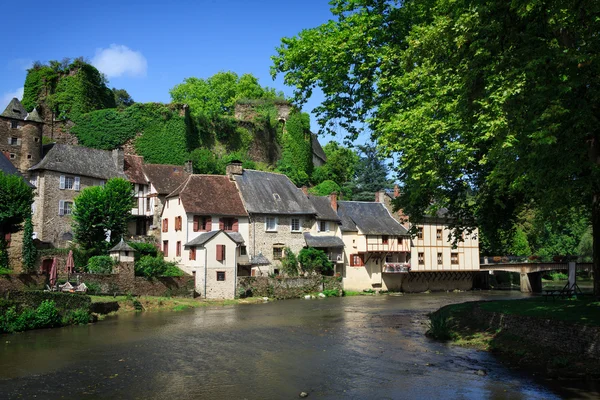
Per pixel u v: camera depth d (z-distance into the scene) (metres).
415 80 17.80
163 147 55.41
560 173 12.23
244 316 28.84
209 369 15.31
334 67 21.05
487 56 13.02
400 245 51.44
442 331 20.30
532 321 16.61
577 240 64.81
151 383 13.72
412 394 12.37
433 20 18.14
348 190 67.31
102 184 46.06
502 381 13.24
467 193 22.92
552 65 11.77
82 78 54.94
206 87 71.00
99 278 32.41
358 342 19.80
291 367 15.51
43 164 42.38
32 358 16.88
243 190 46.47
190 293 37.53
